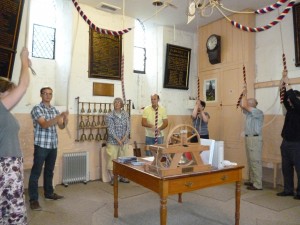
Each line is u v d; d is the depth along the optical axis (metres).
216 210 2.88
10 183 1.59
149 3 4.05
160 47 4.97
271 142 4.07
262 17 4.26
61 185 3.83
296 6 3.70
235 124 4.43
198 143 2.25
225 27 4.64
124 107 4.39
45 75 4.07
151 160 2.58
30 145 3.66
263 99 4.22
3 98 1.60
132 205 3.02
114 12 4.36
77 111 4.04
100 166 4.22
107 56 4.30
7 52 3.13
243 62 4.33
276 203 3.09
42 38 4.07
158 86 4.97
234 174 2.35
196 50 5.38
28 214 2.69
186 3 4.02
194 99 5.20
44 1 4.08
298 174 3.24
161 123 4.09
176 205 3.03
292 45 3.86
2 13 3.00
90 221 2.56
